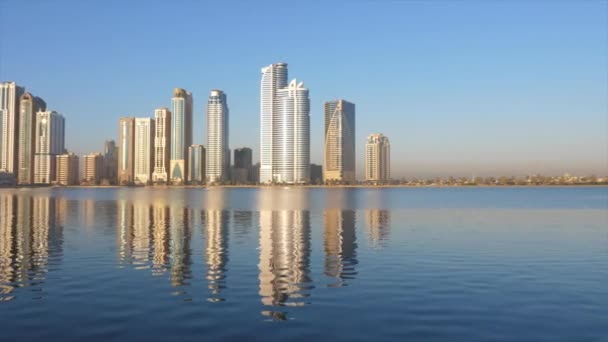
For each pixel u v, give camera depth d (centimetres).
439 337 1862
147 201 15650
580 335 1888
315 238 5091
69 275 3019
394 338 1850
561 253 4006
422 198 19450
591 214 9100
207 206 12269
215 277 2977
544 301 2394
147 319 2083
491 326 1997
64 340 1828
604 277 2992
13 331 1928
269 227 6347
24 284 2758
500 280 2895
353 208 11338
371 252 4056
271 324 2016
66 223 6906
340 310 2230
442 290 2630
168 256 3800
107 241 4769
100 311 2205
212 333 1903
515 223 7100
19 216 8381
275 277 2975
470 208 11250
